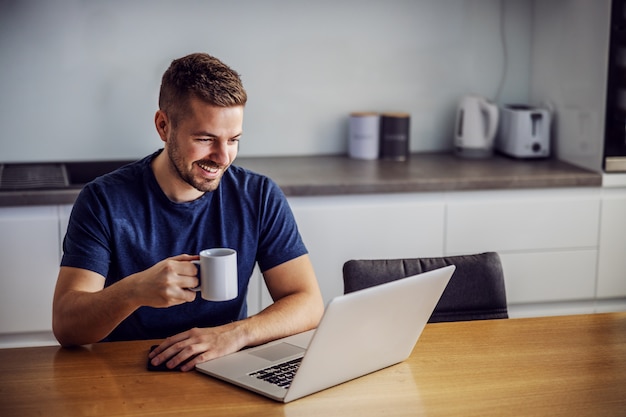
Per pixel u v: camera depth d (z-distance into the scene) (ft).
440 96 12.11
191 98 5.67
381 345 5.16
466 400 4.88
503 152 11.98
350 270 6.72
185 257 5.37
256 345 5.67
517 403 4.85
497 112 11.58
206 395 4.88
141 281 5.30
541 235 10.50
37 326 9.50
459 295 6.86
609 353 5.68
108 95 11.07
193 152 5.78
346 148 11.98
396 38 11.82
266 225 6.57
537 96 12.14
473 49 12.09
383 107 11.99
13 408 4.69
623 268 10.78
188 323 6.35
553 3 11.56
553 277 10.64
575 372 5.33
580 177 10.41
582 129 10.98
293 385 4.74
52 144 11.03
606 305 10.93
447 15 11.91
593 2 10.59
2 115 10.83
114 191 6.23
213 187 5.97
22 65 10.76
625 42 10.26
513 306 10.69
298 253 6.57
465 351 5.67
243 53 11.41
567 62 11.27
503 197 10.38
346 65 11.75
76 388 4.97
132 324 6.26
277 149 11.78
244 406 4.74
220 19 11.24
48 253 9.36
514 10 12.09
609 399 4.94
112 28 10.93
